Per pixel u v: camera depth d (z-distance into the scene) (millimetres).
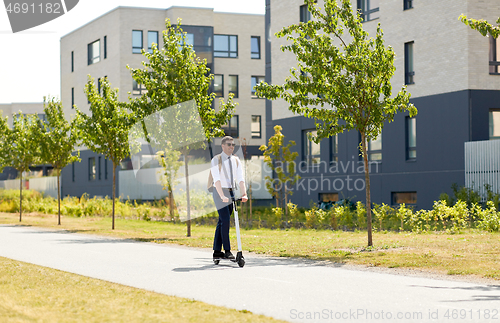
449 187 22594
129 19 39844
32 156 25625
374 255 10758
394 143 24922
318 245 12914
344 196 27328
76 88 45719
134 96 39750
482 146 21484
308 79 12672
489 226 15508
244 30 43375
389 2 25188
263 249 12148
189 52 16844
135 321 4832
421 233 15789
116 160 20328
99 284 7074
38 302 5711
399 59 24719
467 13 22266
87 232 18281
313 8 12703
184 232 18109
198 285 7137
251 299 6168
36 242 14234
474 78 22234
